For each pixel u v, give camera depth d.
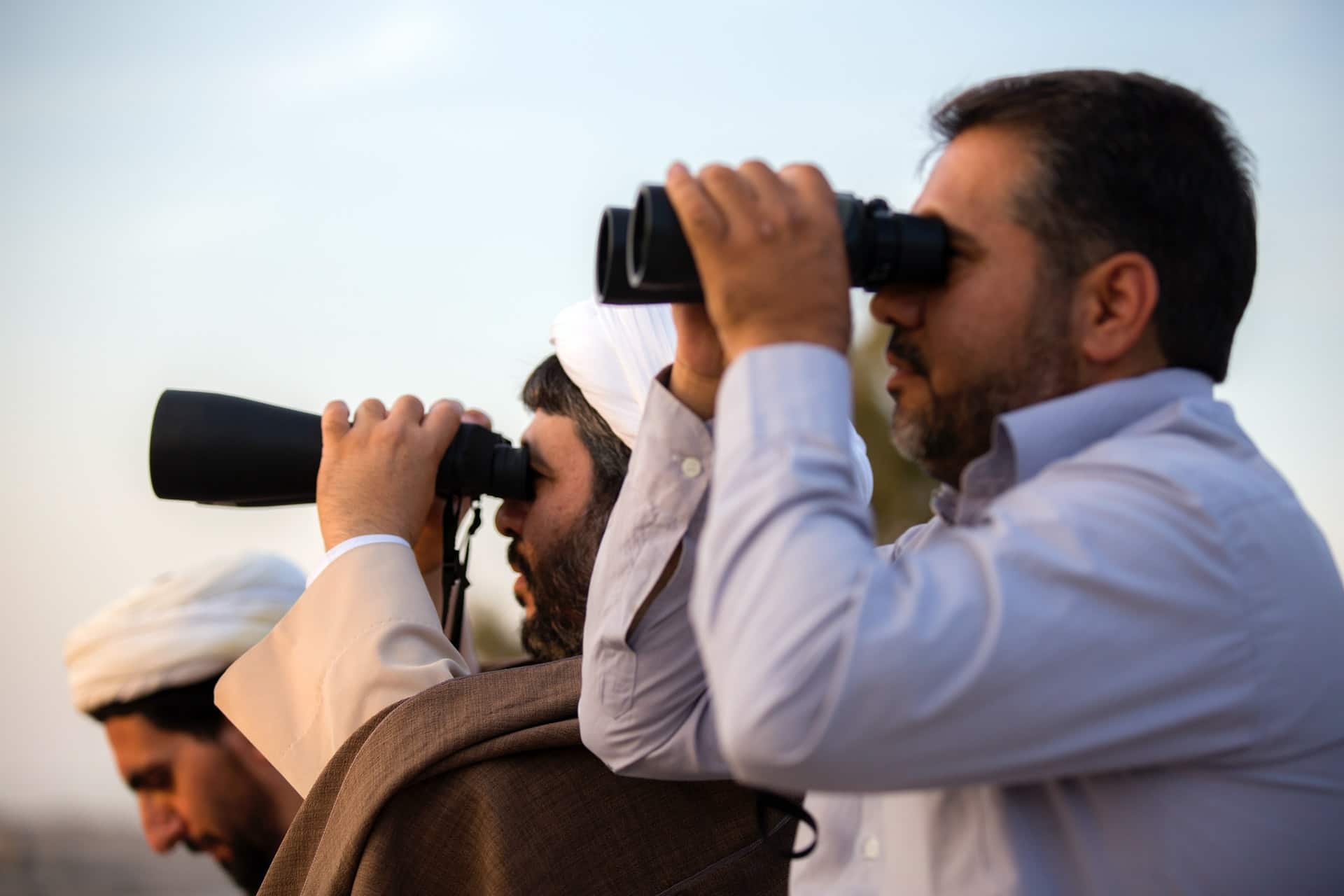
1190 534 1.02
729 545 1.02
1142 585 0.99
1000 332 1.16
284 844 1.85
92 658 2.72
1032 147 1.16
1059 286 1.15
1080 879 1.06
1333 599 1.09
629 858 1.71
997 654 0.96
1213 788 1.04
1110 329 1.15
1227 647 1.01
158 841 2.74
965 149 1.20
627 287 1.28
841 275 1.11
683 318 1.41
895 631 0.96
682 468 1.47
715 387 1.44
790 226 1.10
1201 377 1.20
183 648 2.69
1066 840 1.08
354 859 1.70
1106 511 1.02
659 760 1.53
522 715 1.75
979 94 1.23
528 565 2.21
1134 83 1.19
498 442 2.26
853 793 0.99
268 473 2.24
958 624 0.97
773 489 1.02
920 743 0.96
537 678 1.82
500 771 1.72
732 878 1.72
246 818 2.74
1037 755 0.98
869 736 0.95
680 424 1.45
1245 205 1.22
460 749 1.72
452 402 2.27
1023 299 1.15
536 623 2.21
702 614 1.02
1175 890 1.03
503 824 1.68
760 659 0.97
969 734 0.96
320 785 1.85
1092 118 1.16
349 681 1.99
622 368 2.07
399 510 2.16
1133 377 1.17
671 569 1.48
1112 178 1.15
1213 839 1.04
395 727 1.78
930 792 1.15
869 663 0.95
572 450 2.16
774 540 1.00
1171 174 1.16
